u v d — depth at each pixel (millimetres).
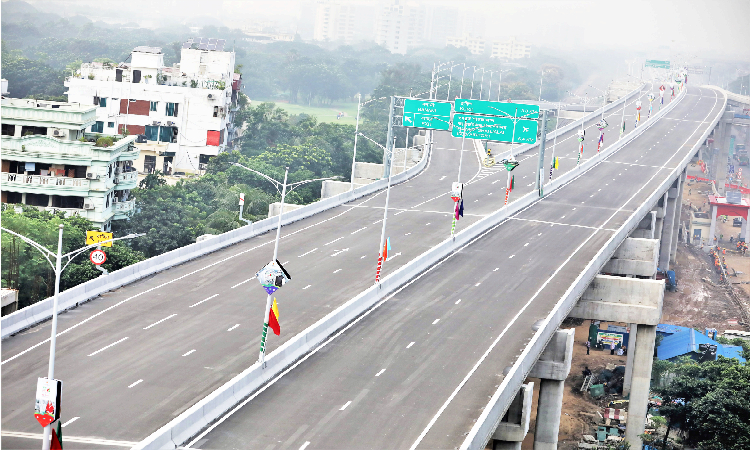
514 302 71000
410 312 67375
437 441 45719
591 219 105562
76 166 97000
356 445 44719
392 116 121938
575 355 99875
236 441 44500
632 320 79750
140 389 49750
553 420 66188
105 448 42469
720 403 73125
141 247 97000
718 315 125562
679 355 94375
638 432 78688
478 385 53625
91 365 52906
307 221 96688
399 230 94750
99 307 63875
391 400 50750
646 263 96438
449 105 116625
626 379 90750
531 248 89812
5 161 96562
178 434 43906
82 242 81562
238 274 74562
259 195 119812
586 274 77062
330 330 61656
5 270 71750
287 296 68875
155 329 59875
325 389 51969
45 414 40031
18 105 101125
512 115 114000
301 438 45219
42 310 60562
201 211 110562
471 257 85312
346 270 77312
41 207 96062
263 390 51375
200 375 52219
